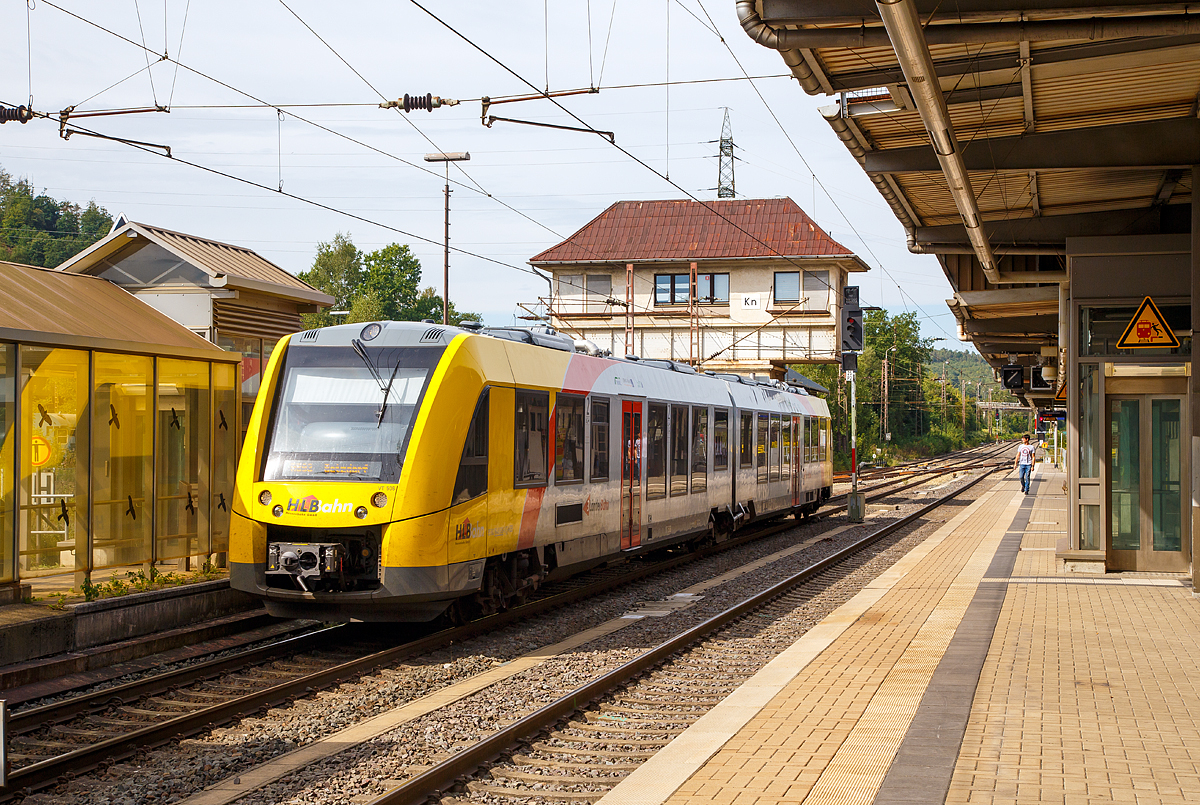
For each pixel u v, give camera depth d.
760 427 23.61
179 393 13.15
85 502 11.50
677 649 10.81
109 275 15.87
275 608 11.23
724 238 40.12
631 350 39.59
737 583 16.28
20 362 10.67
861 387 88.56
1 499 10.46
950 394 129.00
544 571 13.35
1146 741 6.59
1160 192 14.27
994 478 54.47
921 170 12.38
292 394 11.55
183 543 13.16
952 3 8.09
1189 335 14.27
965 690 8.02
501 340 12.42
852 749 6.54
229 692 9.08
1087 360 14.72
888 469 65.12
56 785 6.50
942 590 13.84
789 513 28.22
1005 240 16.09
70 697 9.04
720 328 39.72
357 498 10.70
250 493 11.17
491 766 6.82
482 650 11.02
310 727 7.84
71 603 10.76
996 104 10.80
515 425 12.38
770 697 8.03
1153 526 14.87
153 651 10.70
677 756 6.49
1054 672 8.66
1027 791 5.61
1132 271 14.42
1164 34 8.09
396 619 10.94
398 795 5.99
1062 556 15.09
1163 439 14.74
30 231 96.31
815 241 39.00
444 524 10.93
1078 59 9.34
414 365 11.37
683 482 18.47
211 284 15.48
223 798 6.26
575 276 41.25
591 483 14.61
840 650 9.90
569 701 8.23
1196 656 9.28
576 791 6.45
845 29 8.45
